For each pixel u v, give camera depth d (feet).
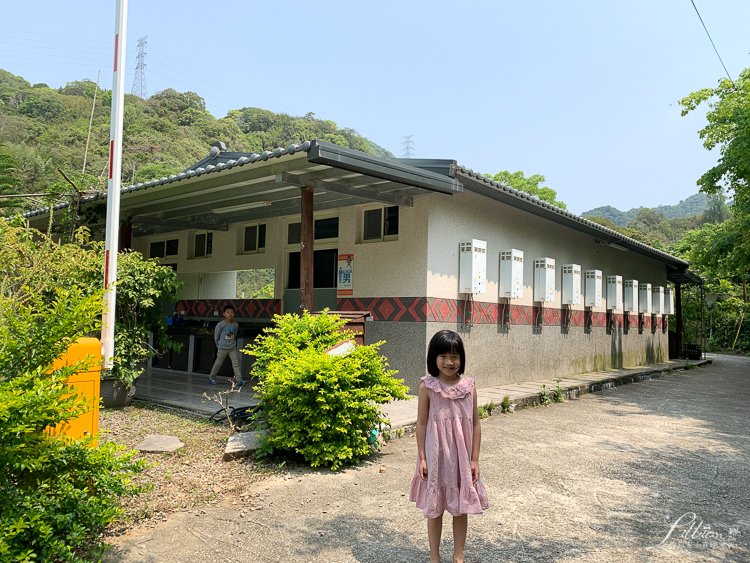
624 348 52.85
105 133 166.50
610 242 47.50
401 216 29.76
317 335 19.97
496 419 25.66
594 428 24.08
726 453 19.84
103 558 10.12
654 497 14.56
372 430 18.58
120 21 18.30
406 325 28.94
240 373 29.22
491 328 33.37
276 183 25.09
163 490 13.85
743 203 46.16
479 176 27.94
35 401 8.75
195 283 43.93
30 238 21.62
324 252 34.71
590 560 10.53
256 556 10.40
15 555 8.38
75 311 9.73
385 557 10.47
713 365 68.18
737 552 11.05
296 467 16.35
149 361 30.12
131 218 34.50
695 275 70.23
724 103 42.83
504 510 13.29
